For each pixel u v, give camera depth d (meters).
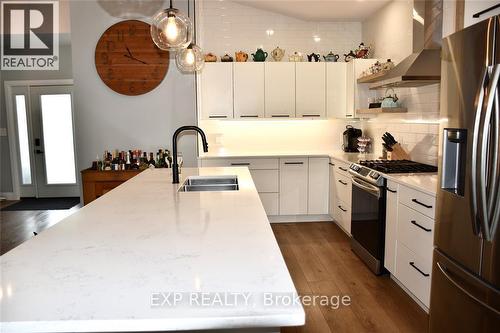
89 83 4.71
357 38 5.41
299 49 5.34
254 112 5.07
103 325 0.90
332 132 5.56
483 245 1.96
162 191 2.49
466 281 2.10
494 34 1.85
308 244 4.28
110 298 0.99
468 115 2.05
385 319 2.69
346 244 4.27
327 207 5.11
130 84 4.71
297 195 5.05
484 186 1.91
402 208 2.97
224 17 5.26
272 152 5.32
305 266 3.64
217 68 5.00
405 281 2.94
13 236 4.91
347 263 3.71
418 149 3.92
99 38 4.65
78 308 0.94
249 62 5.03
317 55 5.17
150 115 4.76
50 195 7.11
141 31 4.65
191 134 4.81
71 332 0.90
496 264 1.87
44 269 1.19
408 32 4.09
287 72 5.07
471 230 2.05
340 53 5.39
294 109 5.11
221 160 4.89
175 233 1.55
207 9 5.24
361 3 4.58
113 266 1.21
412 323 2.64
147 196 2.33
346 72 5.11
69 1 4.62
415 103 3.98
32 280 1.11
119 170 4.40
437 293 2.41
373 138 5.07
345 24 5.37
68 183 7.12
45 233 1.57
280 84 5.07
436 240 2.43
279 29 5.31
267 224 1.68
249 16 5.27
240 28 5.28
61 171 7.09
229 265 1.21
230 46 5.29
